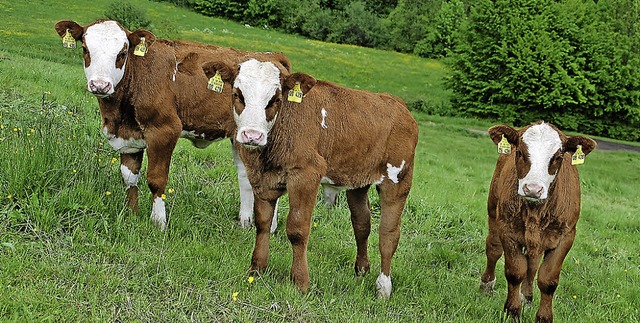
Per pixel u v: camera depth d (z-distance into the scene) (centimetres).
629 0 3331
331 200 936
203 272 588
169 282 556
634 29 3306
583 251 1021
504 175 646
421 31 5103
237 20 5012
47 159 685
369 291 659
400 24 5131
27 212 623
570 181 622
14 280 514
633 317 734
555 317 688
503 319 637
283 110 578
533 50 3167
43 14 3394
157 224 688
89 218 636
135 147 693
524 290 736
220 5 4969
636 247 1094
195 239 669
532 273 725
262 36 4219
